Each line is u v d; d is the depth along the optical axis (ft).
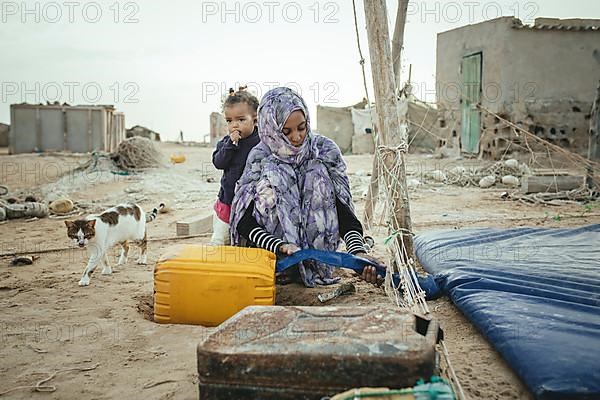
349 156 80.64
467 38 68.13
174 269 12.78
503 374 9.89
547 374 8.66
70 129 89.81
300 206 15.39
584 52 63.26
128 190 44.21
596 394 8.16
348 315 9.05
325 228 15.34
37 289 16.17
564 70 63.16
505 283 13.51
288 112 14.82
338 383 7.64
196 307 12.72
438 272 15.81
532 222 28.04
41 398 9.45
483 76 65.87
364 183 47.55
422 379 7.39
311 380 7.70
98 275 17.97
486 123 65.26
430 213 32.30
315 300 14.39
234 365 7.87
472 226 27.14
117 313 13.70
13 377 10.23
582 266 15.49
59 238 25.76
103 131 90.38
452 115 71.31
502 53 62.59
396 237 14.44
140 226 19.11
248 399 7.93
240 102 17.28
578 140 63.62
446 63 72.28
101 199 39.96
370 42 15.55
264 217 15.05
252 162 15.55
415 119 79.10
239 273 12.56
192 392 9.58
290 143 15.10
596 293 12.87
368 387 7.57
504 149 62.90
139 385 9.86
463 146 69.87
